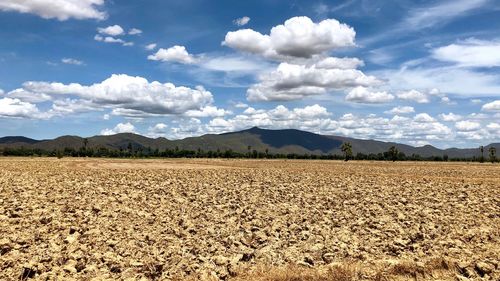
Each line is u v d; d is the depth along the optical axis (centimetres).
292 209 2622
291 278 1298
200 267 1376
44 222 2045
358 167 9725
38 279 1236
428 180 5309
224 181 4762
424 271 1375
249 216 2356
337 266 1359
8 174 5347
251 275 1331
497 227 2142
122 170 6719
